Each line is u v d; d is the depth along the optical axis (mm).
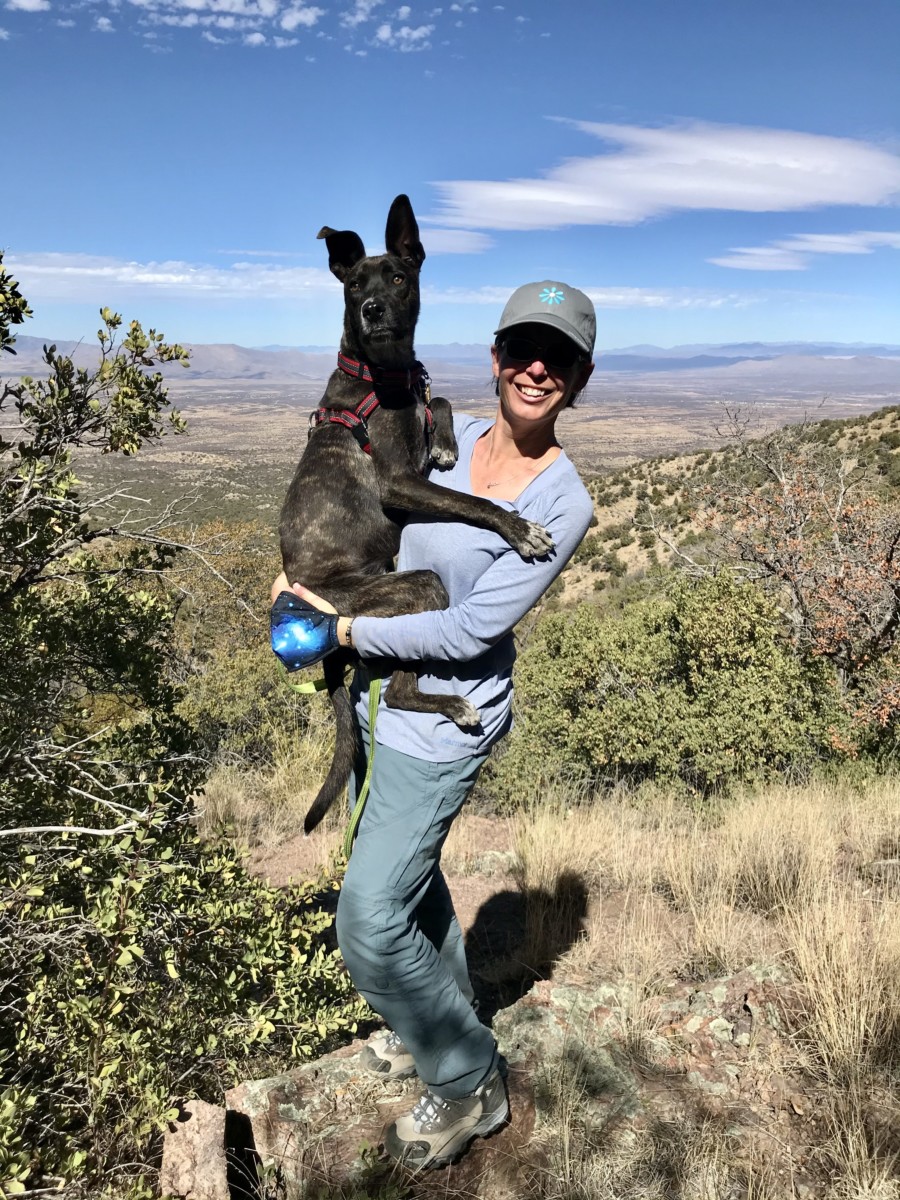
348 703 2770
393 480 2775
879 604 10352
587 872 5352
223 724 9750
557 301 2277
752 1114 2725
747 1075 2904
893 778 8094
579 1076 2828
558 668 9773
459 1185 2463
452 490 2625
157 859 3049
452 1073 2441
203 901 3492
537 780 8742
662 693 9172
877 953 3398
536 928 4449
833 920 3646
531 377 2340
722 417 13445
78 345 3814
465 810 8805
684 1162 2486
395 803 2365
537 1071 2871
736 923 4141
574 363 2334
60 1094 2820
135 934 3023
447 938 2867
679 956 3939
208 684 10117
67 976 2992
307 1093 2830
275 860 6723
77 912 3258
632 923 4227
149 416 3896
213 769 8664
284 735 9469
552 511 2344
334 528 2930
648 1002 3314
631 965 3752
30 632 4141
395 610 2656
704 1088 2848
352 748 2746
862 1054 2916
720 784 8664
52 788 3613
